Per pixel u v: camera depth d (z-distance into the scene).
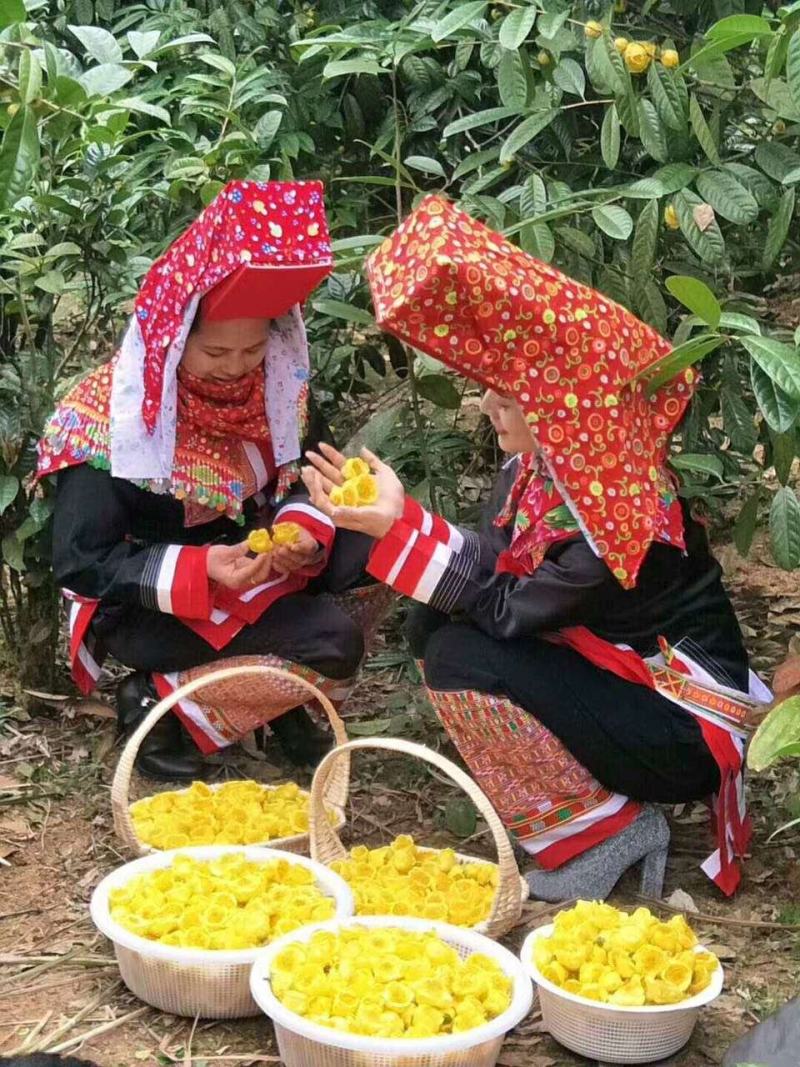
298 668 3.03
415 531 2.58
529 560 2.59
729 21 2.54
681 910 2.67
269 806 2.85
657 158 2.90
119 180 3.35
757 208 2.83
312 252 2.72
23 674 3.56
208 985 2.27
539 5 2.83
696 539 2.74
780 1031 2.07
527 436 2.52
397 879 2.57
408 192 3.69
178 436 2.96
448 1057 1.99
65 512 2.99
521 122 3.32
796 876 2.81
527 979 2.13
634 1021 2.17
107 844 2.95
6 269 3.32
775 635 3.98
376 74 3.40
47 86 2.82
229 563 2.92
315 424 3.19
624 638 2.63
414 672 3.64
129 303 3.75
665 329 3.13
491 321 2.31
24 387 3.30
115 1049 2.24
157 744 3.22
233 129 3.53
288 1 3.95
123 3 4.39
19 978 2.46
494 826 2.38
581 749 2.59
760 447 4.61
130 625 3.09
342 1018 2.07
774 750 2.03
